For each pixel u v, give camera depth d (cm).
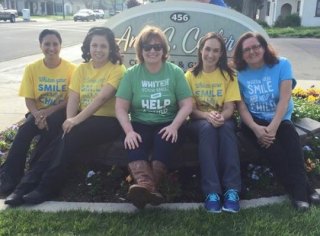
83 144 383
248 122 391
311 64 1286
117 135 400
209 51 389
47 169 374
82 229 319
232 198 343
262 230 319
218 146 365
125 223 329
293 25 3497
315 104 598
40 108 439
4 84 892
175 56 558
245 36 401
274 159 379
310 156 435
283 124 388
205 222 328
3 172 402
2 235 312
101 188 388
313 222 329
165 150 354
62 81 432
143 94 379
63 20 5412
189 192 383
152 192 327
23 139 408
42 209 354
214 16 542
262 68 404
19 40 2053
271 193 386
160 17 549
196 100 407
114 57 402
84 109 387
